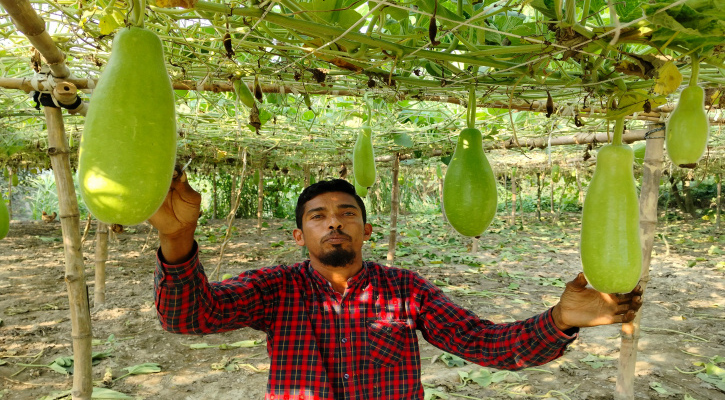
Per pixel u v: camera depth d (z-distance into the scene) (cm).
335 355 163
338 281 172
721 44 124
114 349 416
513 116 473
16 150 668
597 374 377
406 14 155
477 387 356
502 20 187
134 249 913
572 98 273
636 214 137
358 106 450
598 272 132
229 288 159
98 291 531
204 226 1355
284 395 159
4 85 180
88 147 92
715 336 463
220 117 480
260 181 1159
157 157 93
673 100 277
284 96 320
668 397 338
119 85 95
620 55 147
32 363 381
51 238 1020
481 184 175
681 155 135
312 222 169
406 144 478
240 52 210
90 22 164
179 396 338
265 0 128
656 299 604
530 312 548
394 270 179
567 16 121
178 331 146
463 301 589
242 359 403
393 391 162
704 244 1066
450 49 174
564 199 2092
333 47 171
